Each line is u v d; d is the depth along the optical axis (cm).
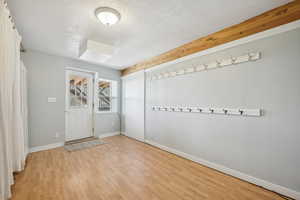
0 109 138
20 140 219
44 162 255
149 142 373
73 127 392
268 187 179
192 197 165
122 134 483
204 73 252
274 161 176
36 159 268
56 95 343
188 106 277
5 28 141
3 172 142
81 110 409
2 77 137
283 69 170
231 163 215
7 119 148
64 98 356
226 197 166
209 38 243
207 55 247
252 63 195
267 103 182
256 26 191
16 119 201
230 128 217
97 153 304
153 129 361
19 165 209
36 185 184
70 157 280
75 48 302
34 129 311
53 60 340
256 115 189
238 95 208
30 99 306
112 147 345
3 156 143
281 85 172
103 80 454
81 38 255
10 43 159
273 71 177
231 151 215
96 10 174
